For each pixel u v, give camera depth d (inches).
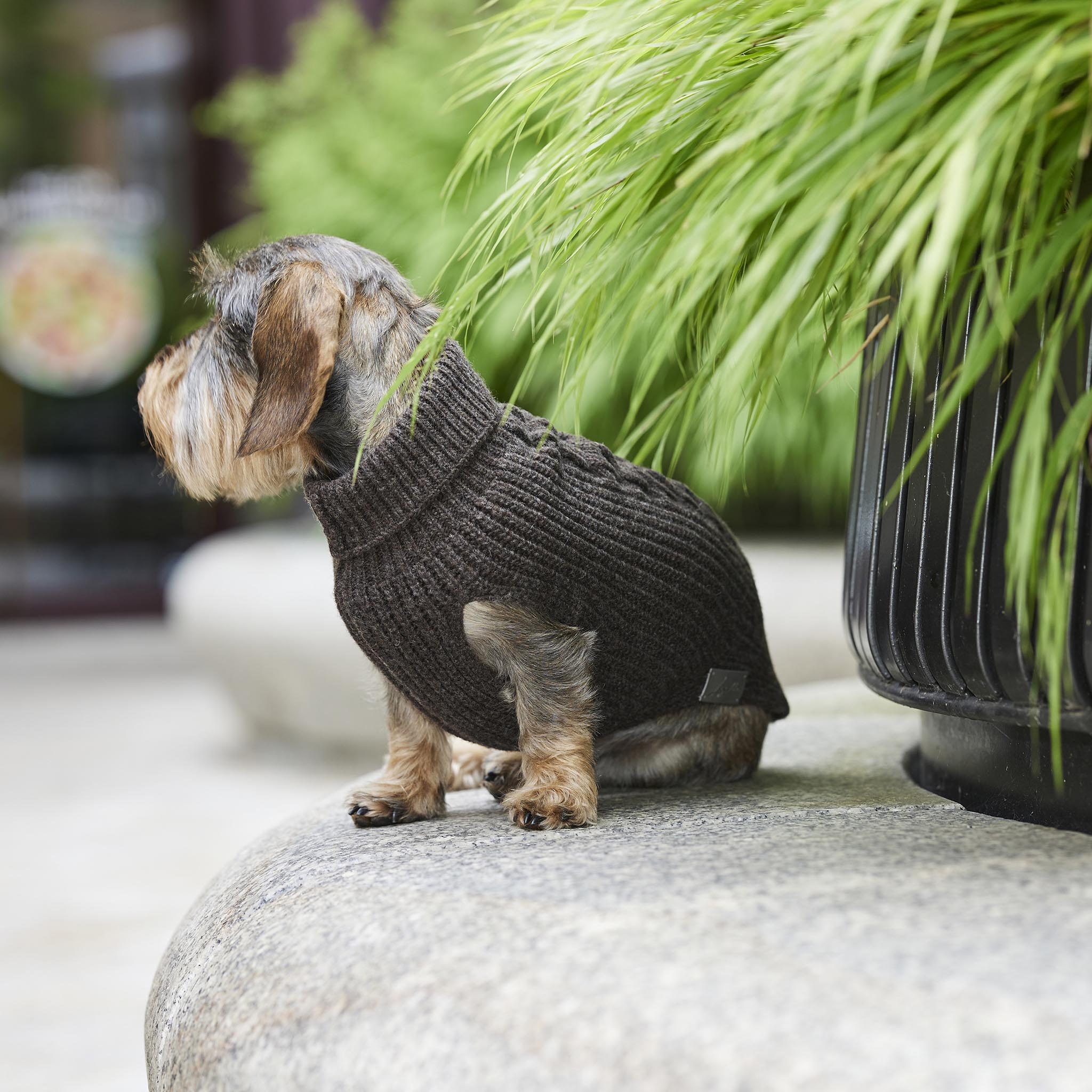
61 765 207.5
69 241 374.0
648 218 60.3
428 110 211.3
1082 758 62.3
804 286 59.1
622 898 54.9
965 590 63.4
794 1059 41.1
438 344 62.7
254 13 321.7
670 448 185.5
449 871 61.4
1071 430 50.0
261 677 195.3
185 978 64.1
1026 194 49.1
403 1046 48.0
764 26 58.7
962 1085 38.9
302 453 80.4
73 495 380.8
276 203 237.1
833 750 93.1
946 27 49.4
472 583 70.9
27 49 365.4
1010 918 49.5
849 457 187.8
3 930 136.8
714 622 80.0
